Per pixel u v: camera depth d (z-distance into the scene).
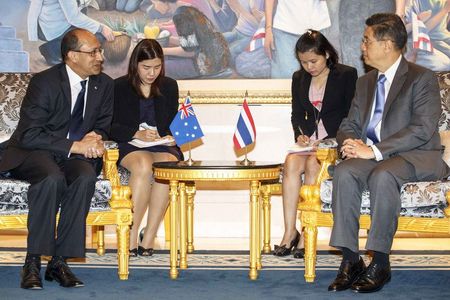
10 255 5.21
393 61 4.50
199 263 4.94
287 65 5.91
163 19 5.93
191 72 5.94
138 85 5.27
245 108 4.58
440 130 4.93
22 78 5.20
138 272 4.64
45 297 3.97
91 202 4.38
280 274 4.59
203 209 6.07
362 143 4.34
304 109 5.38
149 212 5.23
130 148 5.20
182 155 5.38
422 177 4.27
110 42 5.94
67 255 4.25
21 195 4.28
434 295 4.01
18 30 5.93
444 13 5.83
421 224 4.17
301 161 5.17
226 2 5.92
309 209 4.37
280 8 5.91
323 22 5.89
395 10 5.84
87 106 4.70
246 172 4.36
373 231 4.07
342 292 4.10
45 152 4.49
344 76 5.30
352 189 4.17
